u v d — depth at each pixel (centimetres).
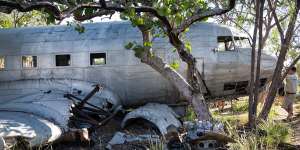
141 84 1112
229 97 1184
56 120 903
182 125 1017
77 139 895
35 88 1096
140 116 980
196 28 1125
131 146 869
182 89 971
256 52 1172
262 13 1072
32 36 1124
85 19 877
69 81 1100
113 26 1140
